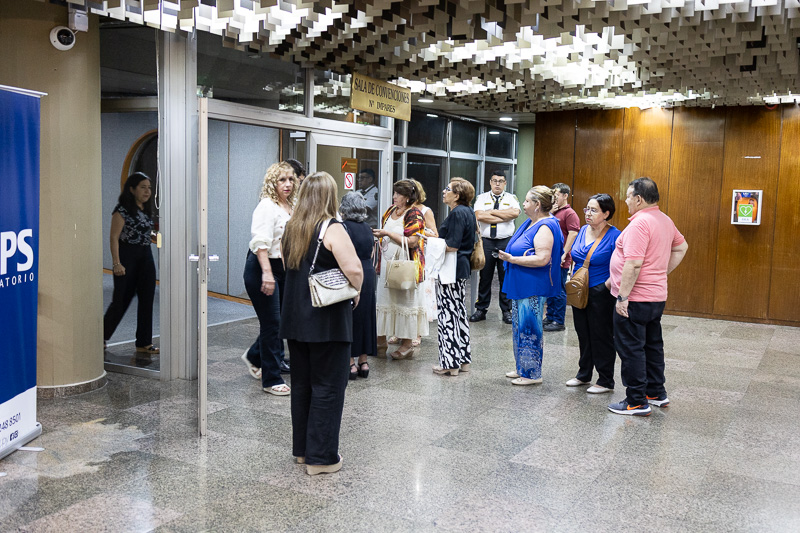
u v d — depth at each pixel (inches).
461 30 194.1
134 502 135.6
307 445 151.7
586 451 170.2
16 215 156.9
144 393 210.2
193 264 226.4
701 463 164.4
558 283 225.9
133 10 190.9
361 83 277.4
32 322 166.6
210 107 227.9
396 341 292.8
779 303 357.7
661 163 379.2
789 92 313.4
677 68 260.1
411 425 186.7
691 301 376.2
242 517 130.3
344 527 127.3
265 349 211.0
